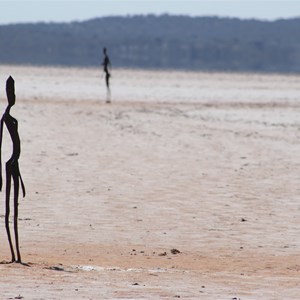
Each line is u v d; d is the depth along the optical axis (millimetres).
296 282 35594
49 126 104188
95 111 130625
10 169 38125
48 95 170875
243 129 106938
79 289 32469
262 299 32062
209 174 68500
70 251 42594
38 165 70375
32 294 31391
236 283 35125
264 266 40156
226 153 82000
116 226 49250
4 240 44812
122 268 38125
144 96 180625
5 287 32469
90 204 55031
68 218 50844
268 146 88312
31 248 42969
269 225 50500
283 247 45094
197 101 166500
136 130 102625
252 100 176000
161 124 111438
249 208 55188
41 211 52438
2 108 125688
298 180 66312
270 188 62531
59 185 61375
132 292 32281
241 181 65375
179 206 55250
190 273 37344
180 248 44438
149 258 41500
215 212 53688
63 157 76125
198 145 88062
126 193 59250
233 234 48031
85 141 89312
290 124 116438
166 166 72500
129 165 72562
